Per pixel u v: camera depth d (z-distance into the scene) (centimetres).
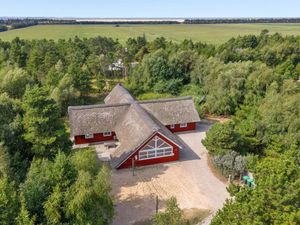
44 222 1902
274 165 1847
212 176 3534
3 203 1767
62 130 3111
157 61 6925
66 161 2136
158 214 2144
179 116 4741
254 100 5225
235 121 4597
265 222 1652
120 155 3681
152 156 3772
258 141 3822
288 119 3788
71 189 2017
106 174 2466
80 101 5997
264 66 5831
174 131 4797
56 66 6900
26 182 2109
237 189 2017
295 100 3997
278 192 1669
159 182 3406
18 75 5816
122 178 3481
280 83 5359
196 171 3647
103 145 4366
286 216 1587
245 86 5503
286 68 8081
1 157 2583
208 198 3114
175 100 4872
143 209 2917
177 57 7094
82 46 9719
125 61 9050
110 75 8581
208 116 5612
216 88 5691
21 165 2745
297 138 3566
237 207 1758
